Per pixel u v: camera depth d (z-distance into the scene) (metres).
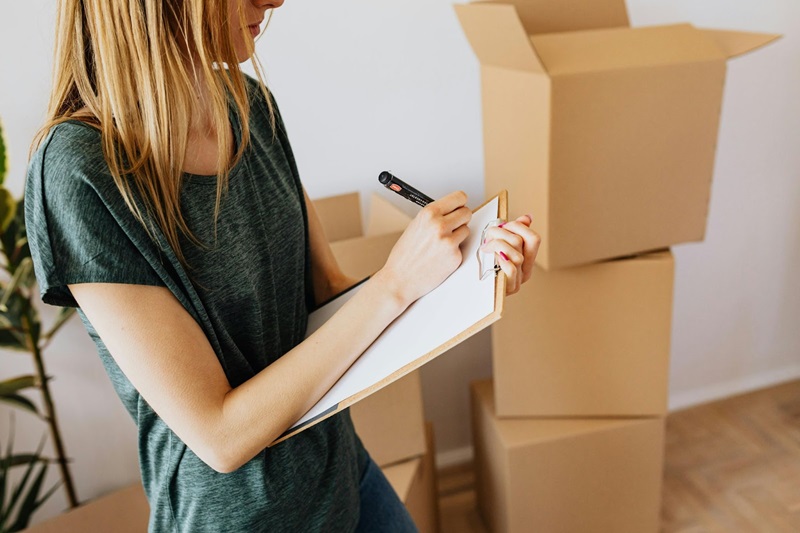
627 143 1.25
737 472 1.87
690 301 2.01
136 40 0.63
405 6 1.55
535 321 1.49
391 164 1.67
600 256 1.34
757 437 1.98
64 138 0.64
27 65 1.42
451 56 1.61
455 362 1.88
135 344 0.65
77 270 0.64
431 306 0.74
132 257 0.65
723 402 2.12
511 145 1.35
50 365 1.64
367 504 1.04
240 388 0.71
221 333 0.75
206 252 0.72
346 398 0.70
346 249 1.33
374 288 0.76
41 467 1.72
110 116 0.65
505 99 1.33
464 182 1.74
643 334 1.48
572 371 1.53
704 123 1.28
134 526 1.51
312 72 1.55
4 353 1.62
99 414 1.72
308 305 1.07
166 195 0.67
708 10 1.72
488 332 1.87
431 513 1.66
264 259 0.81
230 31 0.69
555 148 1.22
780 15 1.76
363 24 1.54
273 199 0.84
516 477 1.56
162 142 0.66
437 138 1.68
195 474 0.78
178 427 0.69
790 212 1.97
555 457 1.56
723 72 1.24
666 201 1.33
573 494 1.60
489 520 1.77
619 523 1.65
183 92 0.66
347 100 1.60
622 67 1.19
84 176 0.62
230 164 0.76
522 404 1.59
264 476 0.79
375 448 1.47
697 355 2.09
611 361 1.51
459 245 0.82
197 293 0.72
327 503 0.89
